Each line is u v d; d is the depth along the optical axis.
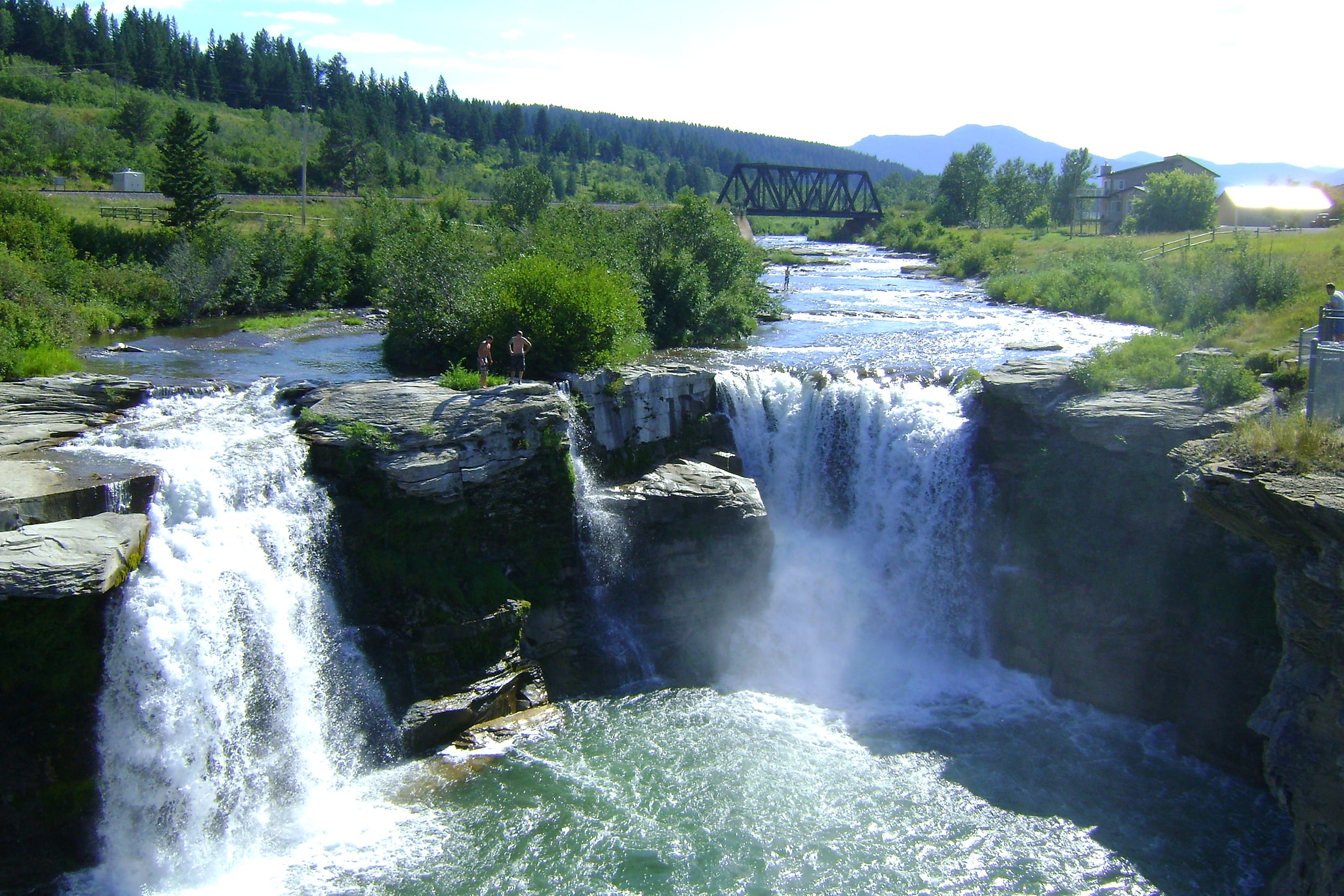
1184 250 67.44
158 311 50.69
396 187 124.81
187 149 61.06
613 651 28.94
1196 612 25.52
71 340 42.25
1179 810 23.05
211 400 29.91
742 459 34.84
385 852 20.97
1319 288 44.44
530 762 24.38
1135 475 26.73
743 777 23.97
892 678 29.55
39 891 19.34
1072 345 47.75
